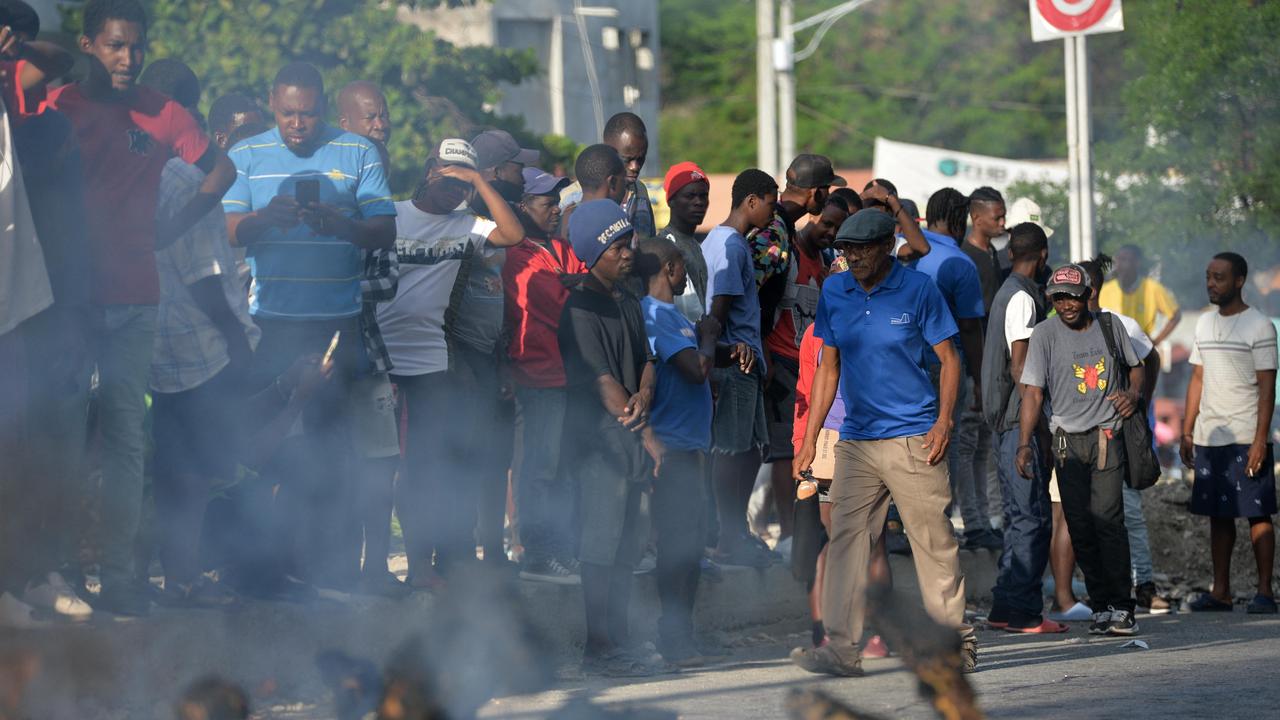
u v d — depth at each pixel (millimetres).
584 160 18266
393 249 16266
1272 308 40125
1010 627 21469
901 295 16531
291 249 15398
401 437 18484
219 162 14352
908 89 111875
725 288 19203
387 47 38594
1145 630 21438
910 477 16391
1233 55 42250
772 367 21016
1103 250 46469
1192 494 24766
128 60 13969
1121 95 46406
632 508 17109
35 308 12672
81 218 13266
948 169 60344
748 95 120812
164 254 14438
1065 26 28094
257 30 36875
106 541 13711
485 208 18078
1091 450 20781
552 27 57969
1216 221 43969
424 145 39062
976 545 24422
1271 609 23844
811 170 21047
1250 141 43156
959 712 13211
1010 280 21844
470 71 41812
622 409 16453
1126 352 21031
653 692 15102
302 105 15477
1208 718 13094
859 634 16500
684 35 123875
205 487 14727
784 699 14273
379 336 16047
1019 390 21297
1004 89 109188
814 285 21391
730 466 20547
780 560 21469
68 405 13414
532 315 17844
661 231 20000
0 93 12773
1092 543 20953
